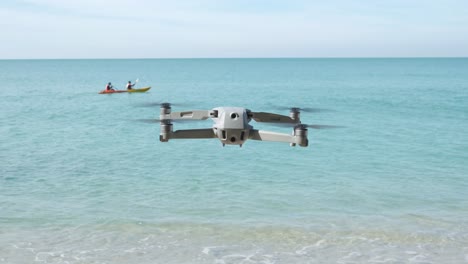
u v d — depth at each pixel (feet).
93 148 118.93
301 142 29.71
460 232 62.39
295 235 61.72
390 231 62.90
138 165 101.14
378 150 117.19
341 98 263.49
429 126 157.17
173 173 94.22
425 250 56.75
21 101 236.22
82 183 86.12
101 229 63.46
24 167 97.66
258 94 291.17
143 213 70.08
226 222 66.44
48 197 77.30
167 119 30.96
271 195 79.30
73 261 53.36
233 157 109.81
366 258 54.54
